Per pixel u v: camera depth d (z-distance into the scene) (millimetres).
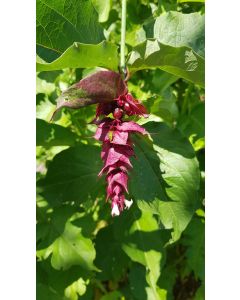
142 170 192
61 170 233
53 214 233
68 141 245
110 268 259
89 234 230
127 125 150
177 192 192
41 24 177
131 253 242
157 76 243
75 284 234
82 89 149
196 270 260
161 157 196
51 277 235
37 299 232
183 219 191
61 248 227
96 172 234
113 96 155
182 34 190
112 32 262
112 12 259
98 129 153
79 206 236
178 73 171
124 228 246
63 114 264
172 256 290
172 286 282
